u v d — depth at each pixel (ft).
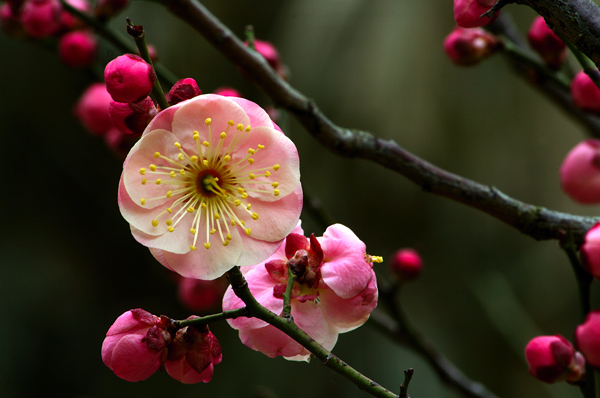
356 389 3.26
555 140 3.49
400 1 3.54
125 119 1.65
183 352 1.65
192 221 1.64
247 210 1.64
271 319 1.63
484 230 3.52
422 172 1.82
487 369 3.35
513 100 3.50
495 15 1.68
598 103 1.82
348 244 1.64
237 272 1.63
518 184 3.47
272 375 3.35
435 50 3.47
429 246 3.53
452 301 3.46
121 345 1.64
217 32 1.82
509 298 2.19
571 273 3.41
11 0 2.06
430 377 3.15
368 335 3.31
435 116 3.43
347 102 3.44
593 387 1.73
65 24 2.10
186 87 1.64
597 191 1.88
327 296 1.65
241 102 1.65
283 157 1.64
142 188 1.63
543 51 1.86
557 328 3.36
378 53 3.46
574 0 1.62
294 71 3.51
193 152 1.64
